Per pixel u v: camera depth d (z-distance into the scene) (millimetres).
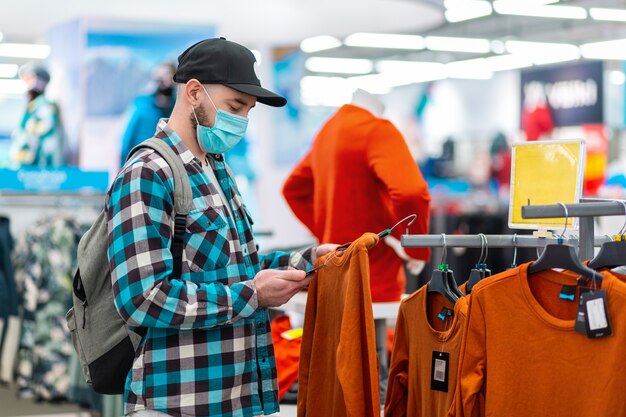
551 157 2406
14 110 16547
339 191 3639
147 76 7730
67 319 2457
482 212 11406
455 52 17000
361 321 2297
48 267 5887
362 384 2283
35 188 6066
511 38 14859
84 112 7609
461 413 2121
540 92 13156
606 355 1905
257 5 8711
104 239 2316
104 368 2332
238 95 2326
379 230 3623
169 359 2256
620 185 9539
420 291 2434
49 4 8531
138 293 2137
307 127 16297
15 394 6289
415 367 2471
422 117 18203
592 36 14938
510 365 2049
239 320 2352
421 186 3459
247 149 11352
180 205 2248
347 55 17453
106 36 7637
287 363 3547
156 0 8438
